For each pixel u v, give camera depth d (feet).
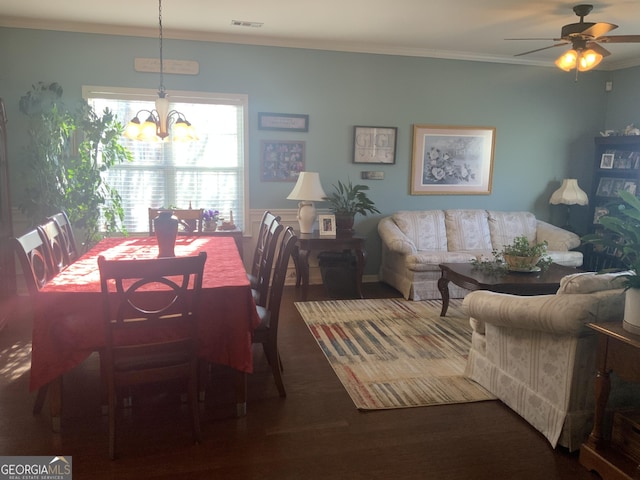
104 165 14.21
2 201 13.19
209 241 11.82
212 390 9.12
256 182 16.53
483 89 17.99
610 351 6.44
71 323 7.23
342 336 12.05
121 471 6.64
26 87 14.44
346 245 15.40
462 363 10.48
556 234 17.03
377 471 6.75
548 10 12.55
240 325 7.67
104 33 14.71
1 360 10.18
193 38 15.31
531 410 7.93
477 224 17.47
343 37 15.60
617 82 18.67
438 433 7.75
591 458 6.78
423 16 13.21
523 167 18.85
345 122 16.94
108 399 7.65
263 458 7.00
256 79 16.05
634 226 6.39
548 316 6.99
